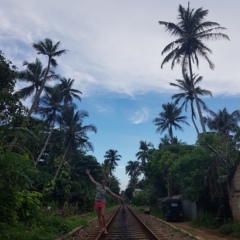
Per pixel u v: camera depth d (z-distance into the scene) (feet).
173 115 188.65
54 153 171.42
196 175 74.38
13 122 60.49
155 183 167.43
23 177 41.37
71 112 162.71
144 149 269.85
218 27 110.83
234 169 63.77
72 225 60.03
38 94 135.74
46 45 143.13
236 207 63.00
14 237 35.55
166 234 52.31
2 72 60.44
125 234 50.85
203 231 63.67
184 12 113.39
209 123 168.86
